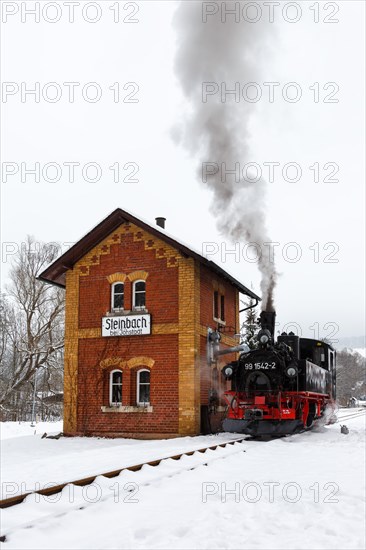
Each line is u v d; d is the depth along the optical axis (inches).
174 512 255.8
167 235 744.3
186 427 723.4
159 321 759.7
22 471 401.1
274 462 435.5
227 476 360.8
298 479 346.6
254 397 676.7
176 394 736.3
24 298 1545.3
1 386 1512.1
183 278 754.8
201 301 776.9
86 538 215.3
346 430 710.5
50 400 1577.3
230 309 920.9
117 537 215.5
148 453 497.7
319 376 771.4
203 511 257.6
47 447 671.1
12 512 245.8
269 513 252.2
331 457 466.0
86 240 792.9
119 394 780.6
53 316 1514.5
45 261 1562.5
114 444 681.0
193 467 383.6
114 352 776.9
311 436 676.1
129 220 777.6
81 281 815.7
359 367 3855.8
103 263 805.9
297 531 224.4
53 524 227.1
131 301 781.9
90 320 800.3
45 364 1529.3
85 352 796.6
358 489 309.3
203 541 209.2
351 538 212.7
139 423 749.9
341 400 2861.7
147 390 765.3
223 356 857.5
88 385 786.2
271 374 674.2
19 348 1567.4
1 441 748.6
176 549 199.5
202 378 761.0
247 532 222.2
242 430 661.3
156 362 753.0
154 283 770.8
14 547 201.9
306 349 834.2
